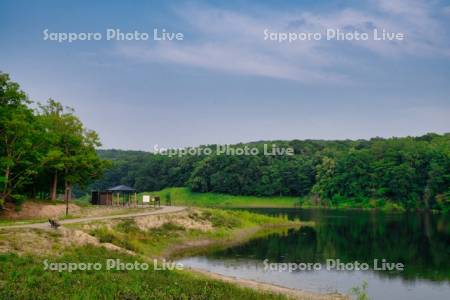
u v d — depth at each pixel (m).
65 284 21.75
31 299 19.14
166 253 42.34
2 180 48.62
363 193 136.12
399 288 29.98
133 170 174.62
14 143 51.38
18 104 53.50
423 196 125.44
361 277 33.16
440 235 58.81
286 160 157.00
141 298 20.45
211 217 60.56
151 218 50.91
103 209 61.41
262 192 152.25
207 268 35.72
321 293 28.31
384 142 143.75
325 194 141.12
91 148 67.81
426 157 129.88
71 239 32.50
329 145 181.50
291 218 87.31
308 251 44.88
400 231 64.12
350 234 59.72
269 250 45.41
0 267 23.72
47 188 69.62
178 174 165.12
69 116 65.88
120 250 33.25
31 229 32.69
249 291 24.78
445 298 27.66
